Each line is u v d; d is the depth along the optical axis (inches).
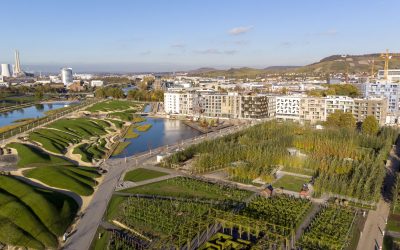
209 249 4552.2
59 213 5428.2
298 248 4626.0
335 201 6122.1
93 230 5123.0
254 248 4537.4
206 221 5251.0
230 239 4830.2
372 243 4758.9
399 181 6594.5
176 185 6953.7
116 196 6363.2
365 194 6043.3
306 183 7062.0
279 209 5718.5
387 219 5482.3
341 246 4613.7
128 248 4581.7
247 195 6427.2
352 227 5216.5
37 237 4781.0
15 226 4869.6
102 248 4635.8
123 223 5280.5
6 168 7711.6
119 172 7839.6
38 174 7022.6
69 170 7381.9
